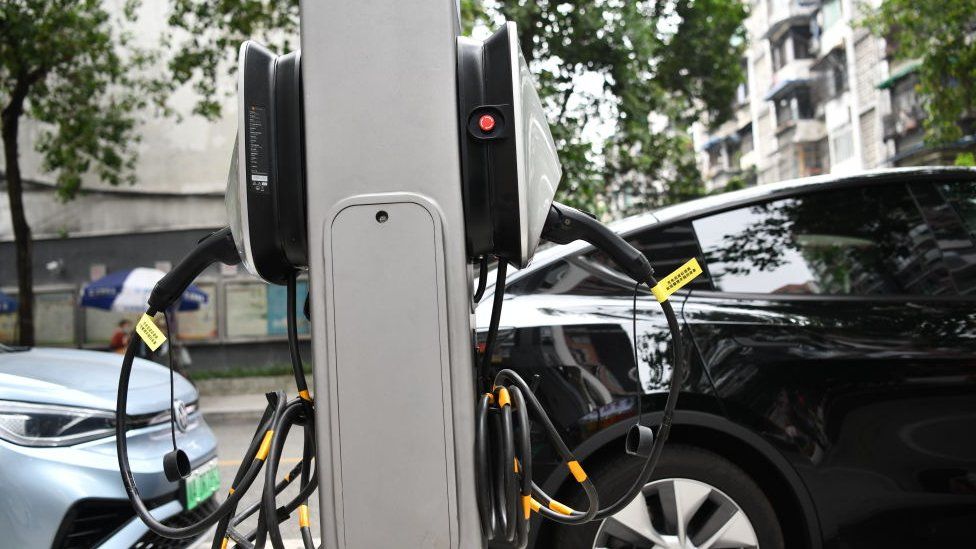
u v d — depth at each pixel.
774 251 2.87
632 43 14.27
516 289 2.75
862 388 2.65
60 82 15.70
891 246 2.96
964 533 2.68
